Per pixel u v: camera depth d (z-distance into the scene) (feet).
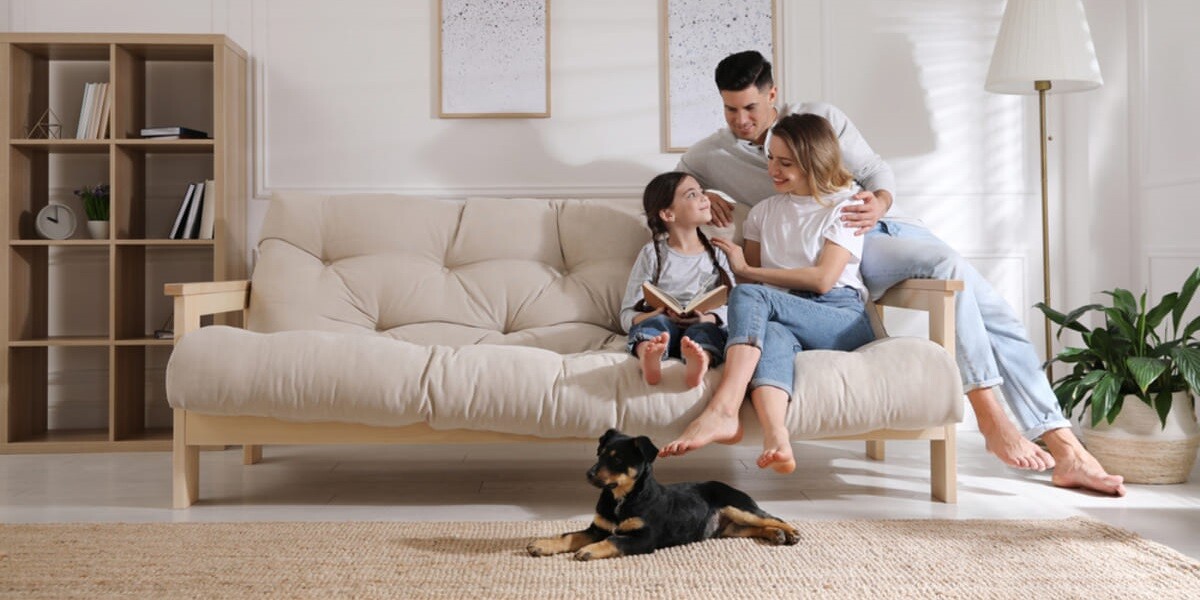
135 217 10.44
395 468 8.79
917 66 10.73
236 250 10.21
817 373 6.81
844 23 10.70
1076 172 10.63
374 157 10.62
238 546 5.89
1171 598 4.79
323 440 7.05
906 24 10.73
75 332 10.77
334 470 8.68
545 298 8.91
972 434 10.52
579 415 6.75
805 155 7.74
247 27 10.57
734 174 9.21
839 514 6.89
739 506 6.01
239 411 6.88
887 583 5.06
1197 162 9.05
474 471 8.64
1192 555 5.81
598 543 5.51
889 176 8.98
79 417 10.80
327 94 10.60
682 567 5.37
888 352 6.91
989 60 10.77
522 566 5.42
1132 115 10.29
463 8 10.61
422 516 6.89
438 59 10.61
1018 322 7.95
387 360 6.82
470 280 9.04
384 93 10.61
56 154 10.70
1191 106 9.12
